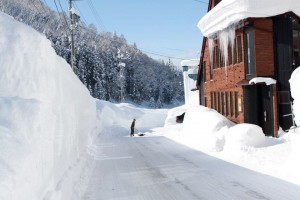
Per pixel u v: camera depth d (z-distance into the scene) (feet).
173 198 28.94
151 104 458.09
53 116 23.67
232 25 66.95
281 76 60.23
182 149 59.98
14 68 23.11
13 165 15.43
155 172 40.09
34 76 24.20
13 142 16.94
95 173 40.60
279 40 60.49
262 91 63.77
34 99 21.91
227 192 29.86
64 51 317.83
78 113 43.96
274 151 44.04
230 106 72.33
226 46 71.67
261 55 60.80
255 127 49.60
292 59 59.41
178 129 92.63
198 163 44.78
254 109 64.28
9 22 25.70
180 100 524.52
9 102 19.70
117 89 404.77
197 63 160.76
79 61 329.52
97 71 365.81
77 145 39.96
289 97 59.11
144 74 533.55
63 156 28.99
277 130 59.41
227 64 72.95
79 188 31.07
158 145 68.39
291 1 58.59
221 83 77.05
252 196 28.27
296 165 34.81
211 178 35.55
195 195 29.50
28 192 16.01
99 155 56.49
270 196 28.04
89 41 469.57
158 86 498.28
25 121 19.22
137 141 79.05
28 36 25.71
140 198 29.27
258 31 60.85
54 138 24.98
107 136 96.48
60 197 22.91
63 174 28.27
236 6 61.82
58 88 31.30
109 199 29.12
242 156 45.16
